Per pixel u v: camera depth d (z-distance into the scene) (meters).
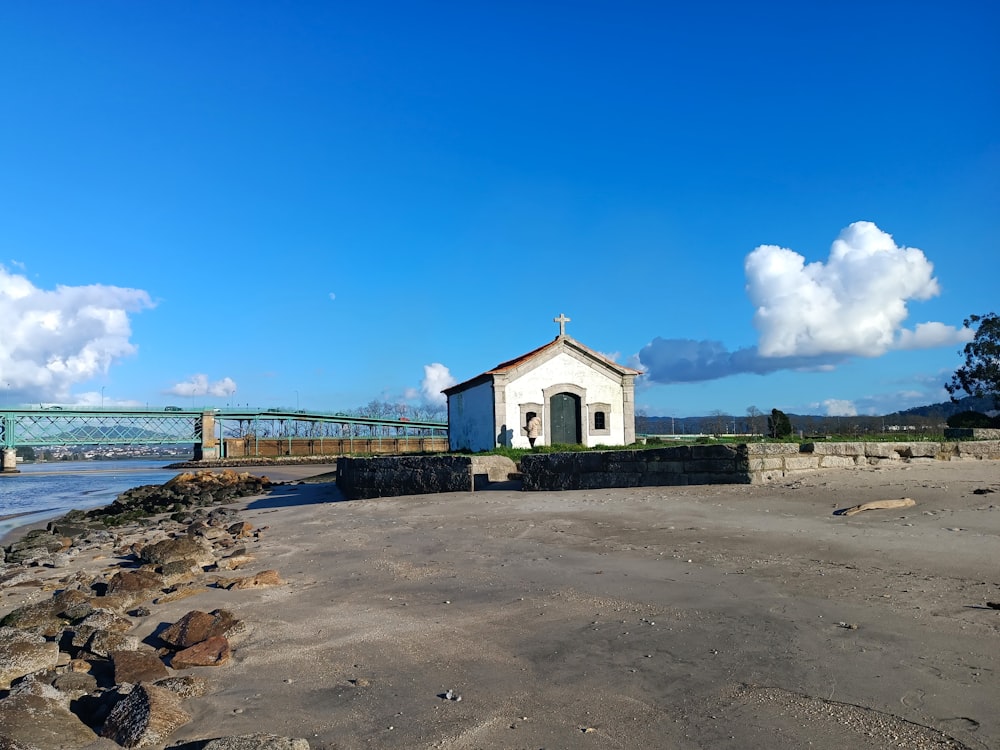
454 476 22.56
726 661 6.14
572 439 31.77
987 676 5.40
